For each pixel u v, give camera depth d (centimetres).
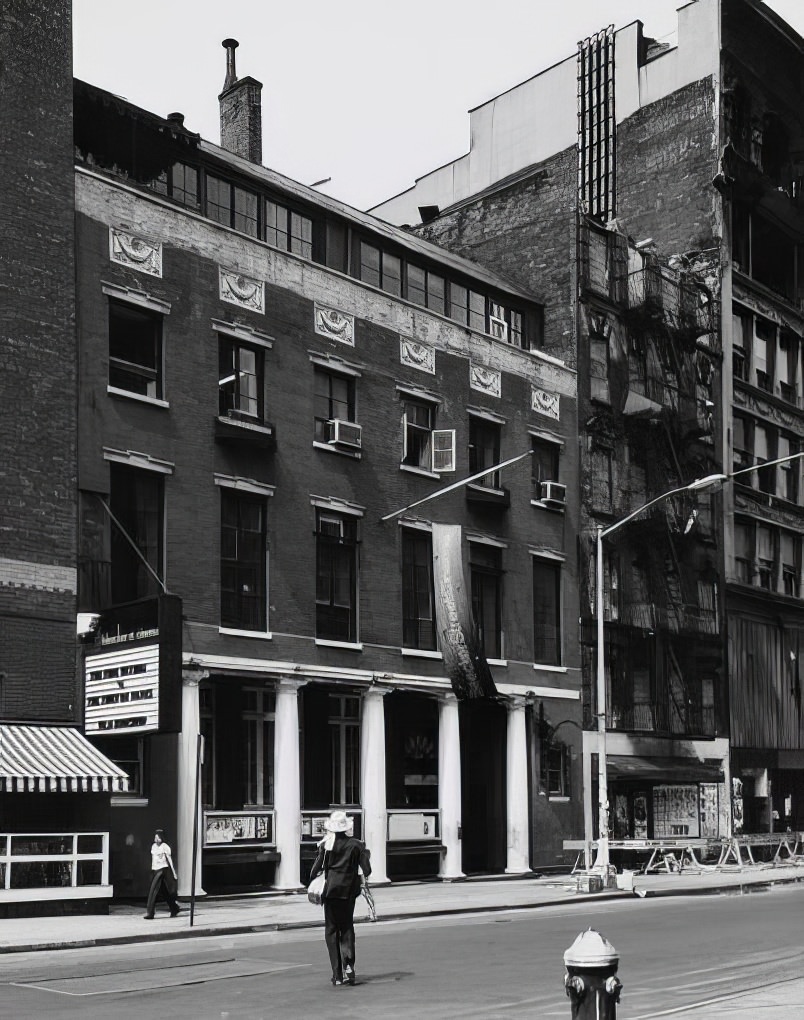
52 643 2595
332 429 3278
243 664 2917
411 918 2523
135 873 2686
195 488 2925
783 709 5072
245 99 4153
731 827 4625
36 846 2419
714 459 4884
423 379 3603
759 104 5244
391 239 3753
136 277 2864
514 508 3866
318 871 1525
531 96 5350
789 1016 1207
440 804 3459
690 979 1540
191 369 2956
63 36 2795
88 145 3036
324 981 1539
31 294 2650
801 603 5253
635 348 4506
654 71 5150
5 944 1927
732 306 5059
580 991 908
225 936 2172
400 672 3394
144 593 2806
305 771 3183
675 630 4478
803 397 5481
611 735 4159
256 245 3155
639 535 4353
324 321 3316
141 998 1411
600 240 4441
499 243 4622
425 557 3572
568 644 4019
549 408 4072
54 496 2639
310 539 3192
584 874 3148
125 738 2700
